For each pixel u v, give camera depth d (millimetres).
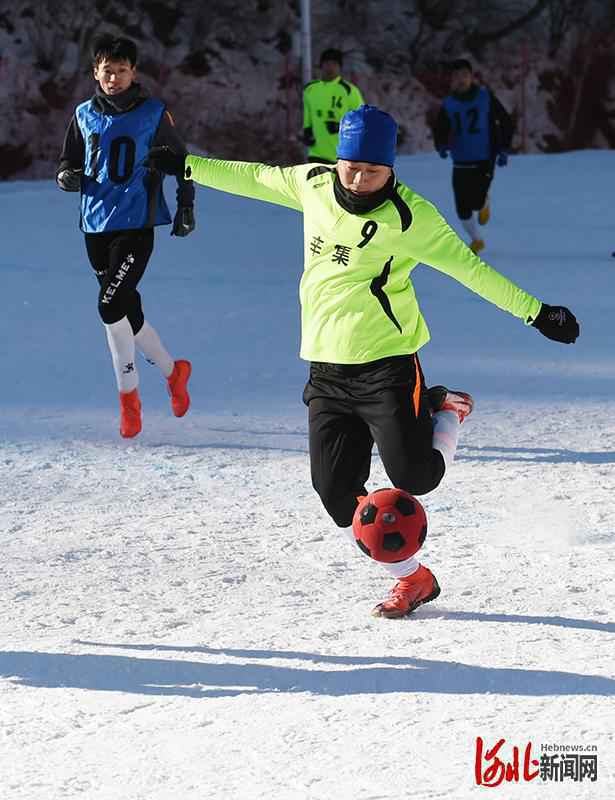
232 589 19812
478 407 33219
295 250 66125
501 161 61750
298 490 25859
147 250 29078
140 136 28609
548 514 23703
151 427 31438
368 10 171625
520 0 178125
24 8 148500
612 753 13461
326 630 17750
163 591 19750
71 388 35812
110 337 29203
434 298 50844
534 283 54000
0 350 41000
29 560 21484
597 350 40562
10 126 141875
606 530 22594
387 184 17406
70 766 13531
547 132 173125
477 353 40219
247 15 162250
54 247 66562
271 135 154375
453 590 19500
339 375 18328
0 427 31406
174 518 23953
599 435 30156
